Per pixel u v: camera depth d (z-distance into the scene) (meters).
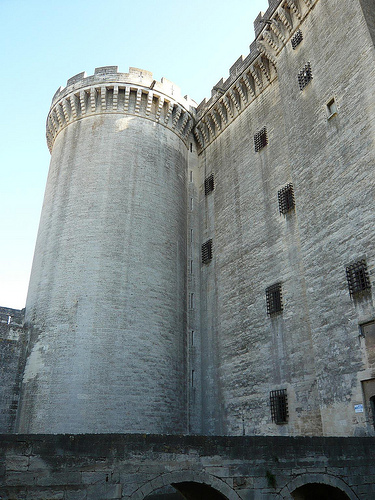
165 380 26.11
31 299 28.28
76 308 25.84
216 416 26.34
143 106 33.66
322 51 23.03
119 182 30.02
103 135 31.78
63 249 28.14
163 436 11.95
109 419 23.27
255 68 30.38
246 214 28.41
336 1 22.53
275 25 27.19
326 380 18.17
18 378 25.42
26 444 10.40
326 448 13.93
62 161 32.38
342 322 17.97
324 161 21.05
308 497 16.23
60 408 23.11
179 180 33.72
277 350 22.73
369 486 14.12
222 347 27.55
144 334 26.33
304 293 21.84
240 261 27.78
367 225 17.66
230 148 32.53
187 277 31.56
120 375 24.53
